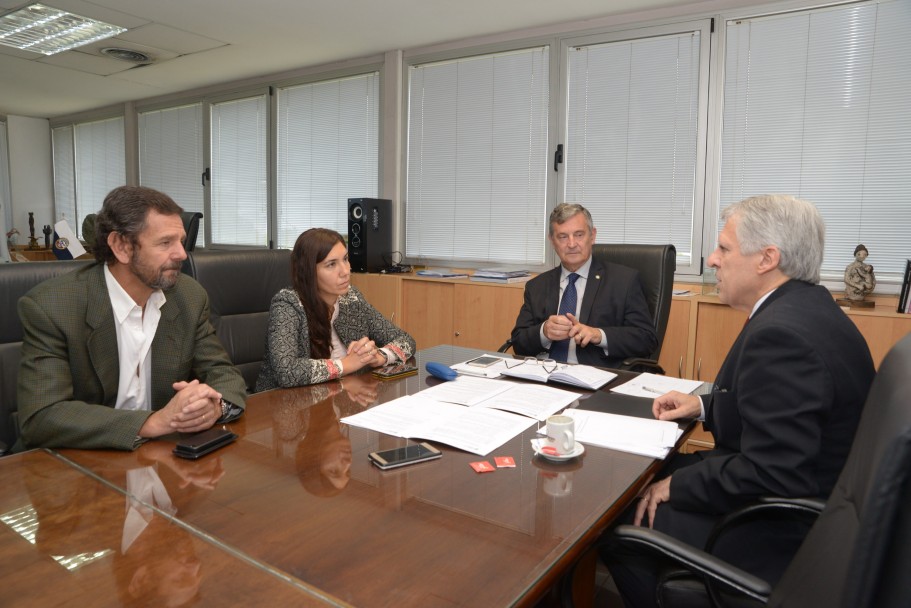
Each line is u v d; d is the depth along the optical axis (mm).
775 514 1182
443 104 4465
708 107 3510
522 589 741
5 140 7191
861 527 544
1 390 1562
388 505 967
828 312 1230
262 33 4180
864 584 542
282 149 5398
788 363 1145
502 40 4141
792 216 1344
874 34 3068
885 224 3111
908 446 522
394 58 4582
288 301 1900
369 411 1467
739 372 1241
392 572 773
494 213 4305
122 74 5328
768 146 3371
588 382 1735
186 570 768
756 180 3416
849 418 1174
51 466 1114
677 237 3672
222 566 778
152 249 1354
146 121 6477
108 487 1021
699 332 3201
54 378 1290
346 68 4867
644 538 991
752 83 3389
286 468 1112
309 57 4770
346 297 2107
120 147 6777
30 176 7383
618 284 2549
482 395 1614
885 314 2729
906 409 553
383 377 1789
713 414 1413
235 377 1556
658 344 2543
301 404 1528
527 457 1196
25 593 714
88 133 7102
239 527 885
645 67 3695
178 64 4988
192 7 3705
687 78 3572
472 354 2197
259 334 2217
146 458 1153
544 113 4051
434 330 4090
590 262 2648
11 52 4652
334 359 1862
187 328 1553
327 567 782
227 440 1231
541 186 4102
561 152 3975
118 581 741
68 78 5480
